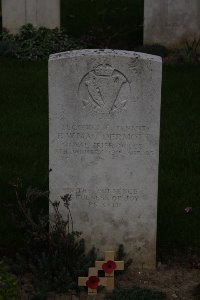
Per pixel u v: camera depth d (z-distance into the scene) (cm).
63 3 612
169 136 391
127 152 273
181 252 299
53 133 271
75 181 276
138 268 285
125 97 268
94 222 280
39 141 384
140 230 282
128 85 267
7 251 295
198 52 531
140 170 275
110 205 279
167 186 341
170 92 448
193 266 292
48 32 532
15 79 463
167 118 415
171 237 305
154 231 282
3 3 539
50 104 269
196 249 299
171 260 296
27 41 521
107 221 280
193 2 530
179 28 535
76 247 275
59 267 269
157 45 531
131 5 609
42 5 539
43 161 363
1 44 511
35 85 455
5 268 256
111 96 268
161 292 267
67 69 265
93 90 267
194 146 380
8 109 423
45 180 344
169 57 523
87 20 582
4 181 341
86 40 541
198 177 349
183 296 269
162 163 362
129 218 280
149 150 273
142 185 277
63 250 270
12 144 379
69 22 579
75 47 528
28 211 282
